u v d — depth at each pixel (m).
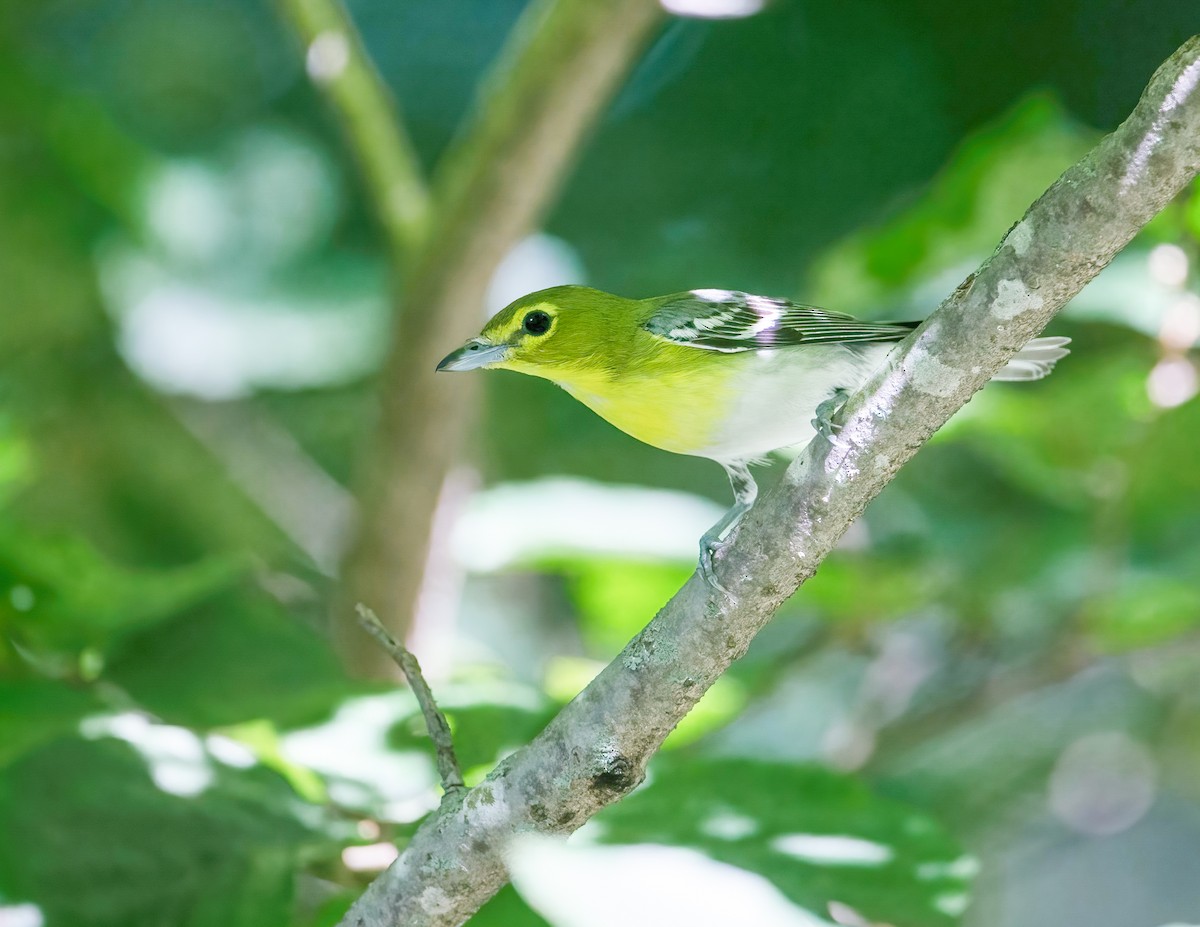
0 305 15.08
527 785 5.55
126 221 14.70
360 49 10.92
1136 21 13.86
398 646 5.93
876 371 5.21
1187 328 10.25
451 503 11.05
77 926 6.45
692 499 11.85
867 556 11.95
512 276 13.38
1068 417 10.84
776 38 14.88
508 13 16.61
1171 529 12.28
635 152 15.20
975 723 13.07
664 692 5.48
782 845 6.73
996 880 14.49
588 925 5.19
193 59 16.86
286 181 15.20
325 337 14.22
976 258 11.32
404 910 5.65
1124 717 14.59
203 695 8.16
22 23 16.06
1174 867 15.75
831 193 14.83
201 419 16.19
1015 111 11.16
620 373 8.22
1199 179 9.70
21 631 8.31
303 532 15.88
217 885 6.63
